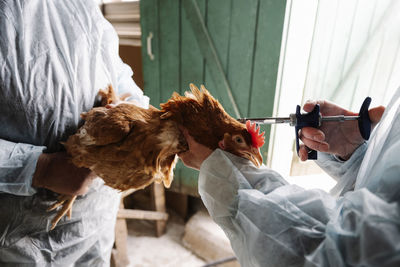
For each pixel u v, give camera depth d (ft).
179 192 6.82
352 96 5.04
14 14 2.00
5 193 2.32
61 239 2.68
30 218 2.46
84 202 2.65
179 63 5.58
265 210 1.65
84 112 2.34
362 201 1.38
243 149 1.97
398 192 1.36
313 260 1.41
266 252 1.59
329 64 4.67
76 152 2.04
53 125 2.28
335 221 1.51
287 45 4.34
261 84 4.68
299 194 1.75
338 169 2.56
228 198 1.89
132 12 6.40
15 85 2.03
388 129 1.80
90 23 2.50
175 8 5.16
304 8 4.37
